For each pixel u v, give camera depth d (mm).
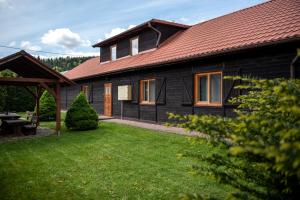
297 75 8359
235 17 14008
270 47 8961
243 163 2824
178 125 2834
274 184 2615
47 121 18016
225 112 10570
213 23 15172
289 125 2111
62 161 7879
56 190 5699
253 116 2295
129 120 16547
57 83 12492
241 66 10078
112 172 6750
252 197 2713
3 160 8125
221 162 2916
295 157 1588
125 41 19406
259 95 3145
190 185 5766
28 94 26797
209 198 2625
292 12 10398
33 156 8539
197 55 10984
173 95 13250
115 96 18312
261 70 9414
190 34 15477
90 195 5422
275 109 2652
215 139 2668
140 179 6215
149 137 10617
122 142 10102
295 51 8406
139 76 15734
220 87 11055
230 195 2609
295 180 2451
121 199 5199
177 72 12961
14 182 6199
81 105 13367
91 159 7984
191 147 8688
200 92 12023
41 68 11977
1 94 23891
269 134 2328
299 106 2012
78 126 13039
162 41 16547
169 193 5414
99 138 11078
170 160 7559
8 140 11250
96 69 21516
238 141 2273
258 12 12805
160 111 14188
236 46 9555
